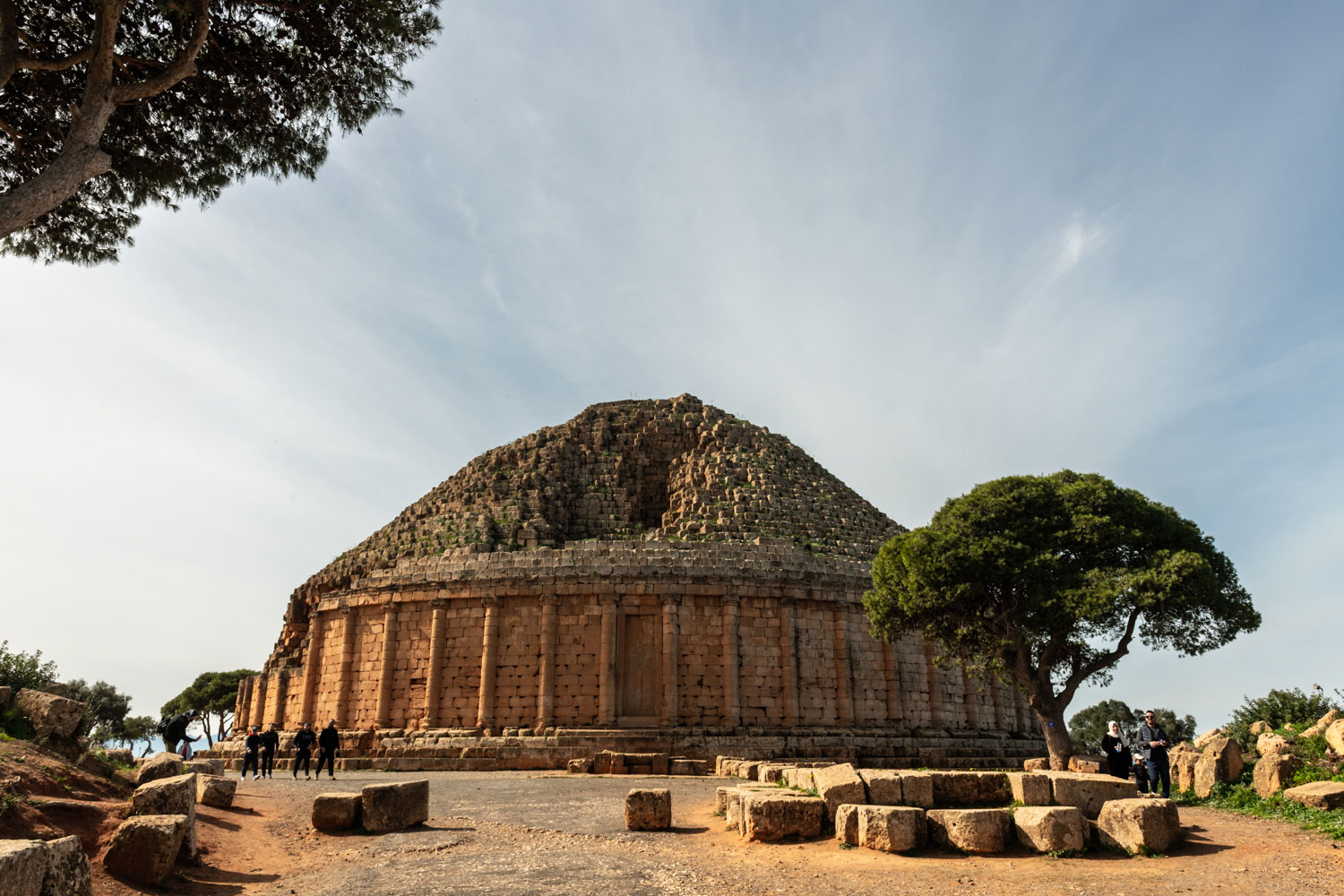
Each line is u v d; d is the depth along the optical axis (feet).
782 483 202.08
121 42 73.51
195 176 81.30
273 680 186.09
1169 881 46.73
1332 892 43.70
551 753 141.79
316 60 77.25
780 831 59.11
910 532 128.98
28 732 61.31
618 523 191.52
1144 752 78.79
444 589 161.17
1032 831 54.44
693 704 152.66
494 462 211.61
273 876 51.90
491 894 45.93
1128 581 105.09
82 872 36.86
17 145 71.56
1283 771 70.79
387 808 66.95
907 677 169.27
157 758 70.33
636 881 48.37
